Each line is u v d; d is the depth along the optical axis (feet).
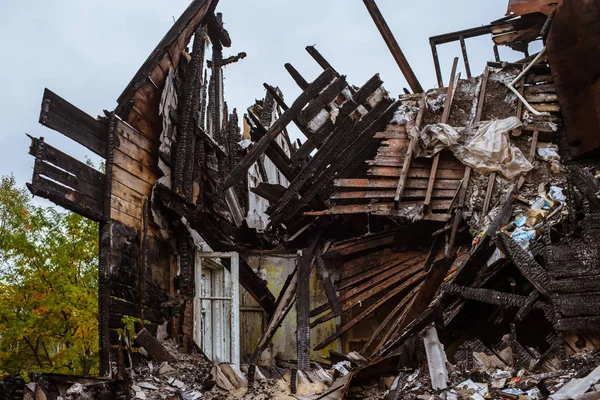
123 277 30.89
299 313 38.09
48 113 27.48
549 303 26.91
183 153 37.29
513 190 36.22
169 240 35.88
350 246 42.45
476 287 30.71
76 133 29.22
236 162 49.16
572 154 39.19
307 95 42.11
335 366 32.14
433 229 40.14
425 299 34.99
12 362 40.55
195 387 30.73
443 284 31.01
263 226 54.03
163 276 35.24
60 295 40.81
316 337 44.47
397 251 41.52
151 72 33.86
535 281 27.14
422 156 40.09
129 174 32.99
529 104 41.11
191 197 37.83
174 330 34.37
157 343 31.17
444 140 39.32
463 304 30.71
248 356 45.09
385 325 37.86
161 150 35.37
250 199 52.90
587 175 27.53
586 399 19.90
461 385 24.39
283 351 44.75
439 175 39.81
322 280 42.09
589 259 26.25
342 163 43.01
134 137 33.68
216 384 31.32
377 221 43.21
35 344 43.47
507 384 23.76
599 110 38.01
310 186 43.80
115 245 30.58
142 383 28.76
